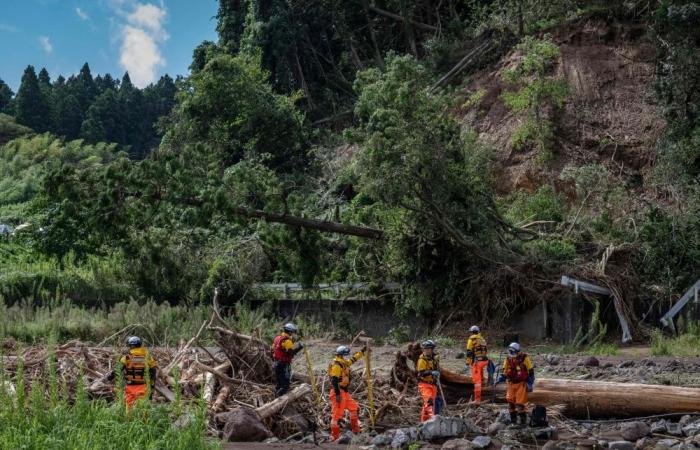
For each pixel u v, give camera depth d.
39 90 111.75
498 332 27.55
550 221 31.41
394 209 29.19
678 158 34.66
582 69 41.75
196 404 11.90
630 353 23.25
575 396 12.70
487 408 13.12
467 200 28.59
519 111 41.03
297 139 47.31
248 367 13.53
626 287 27.11
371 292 30.64
